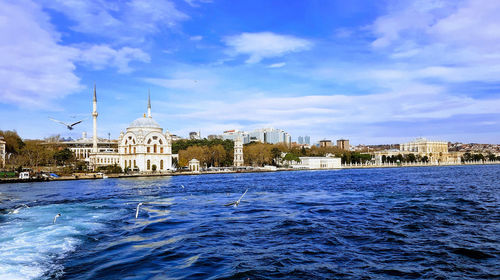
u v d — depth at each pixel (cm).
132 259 2861
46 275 2514
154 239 3528
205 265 2694
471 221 4278
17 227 4138
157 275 2491
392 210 5150
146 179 15850
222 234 3706
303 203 6141
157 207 5812
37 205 6234
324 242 3338
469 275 2464
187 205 6047
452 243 3262
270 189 9225
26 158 19200
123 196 7769
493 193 7406
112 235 3716
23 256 2962
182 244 3316
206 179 15338
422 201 6109
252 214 4969
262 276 2455
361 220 4394
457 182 10950
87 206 5984
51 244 3347
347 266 2659
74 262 2800
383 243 3291
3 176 14312
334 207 5559
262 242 3369
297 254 2962
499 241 3322
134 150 19450
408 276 2455
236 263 2733
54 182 13875
